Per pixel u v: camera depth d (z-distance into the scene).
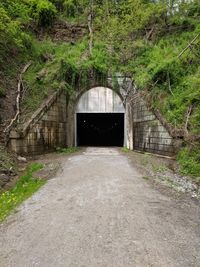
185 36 19.02
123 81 17.52
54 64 17.66
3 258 3.89
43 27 22.58
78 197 6.61
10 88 15.20
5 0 17.23
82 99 18.02
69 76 17.06
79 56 19.00
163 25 20.64
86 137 26.28
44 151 14.20
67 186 7.70
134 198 6.52
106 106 17.97
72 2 24.78
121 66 18.00
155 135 13.88
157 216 5.37
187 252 3.94
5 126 12.72
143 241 4.25
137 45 19.02
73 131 17.84
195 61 15.12
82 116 24.56
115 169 10.12
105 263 3.62
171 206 6.09
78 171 9.75
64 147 16.50
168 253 3.89
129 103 17.12
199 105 12.30
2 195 7.38
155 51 18.56
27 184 8.25
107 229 4.70
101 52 19.16
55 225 4.94
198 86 13.05
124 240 4.28
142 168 10.45
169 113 13.02
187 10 20.50
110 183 7.97
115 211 5.59
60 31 22.77
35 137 13.36
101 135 26.48
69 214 5.46
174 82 14.63
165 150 12.90
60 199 6.50
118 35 20.70
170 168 10.77
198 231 4.72
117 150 17.02
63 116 16.31
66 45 21.11
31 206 6.08
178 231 4.68
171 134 12.24
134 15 20.81
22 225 5.02
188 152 11.01
